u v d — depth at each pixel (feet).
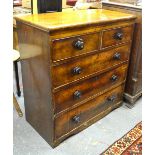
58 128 5.06
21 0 9.14
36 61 4.58
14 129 5.77
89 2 7.51
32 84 5.08
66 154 5.09
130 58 6.34
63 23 4.16
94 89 5.48
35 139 5.48
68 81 4.67
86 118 5.74
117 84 6.22
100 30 4.77
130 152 5.21
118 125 6.08
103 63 5.32
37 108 5.26
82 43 4.38
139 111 6.74
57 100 4.67
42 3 5.29
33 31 4.33
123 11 5.95
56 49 4.11
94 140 5.52
